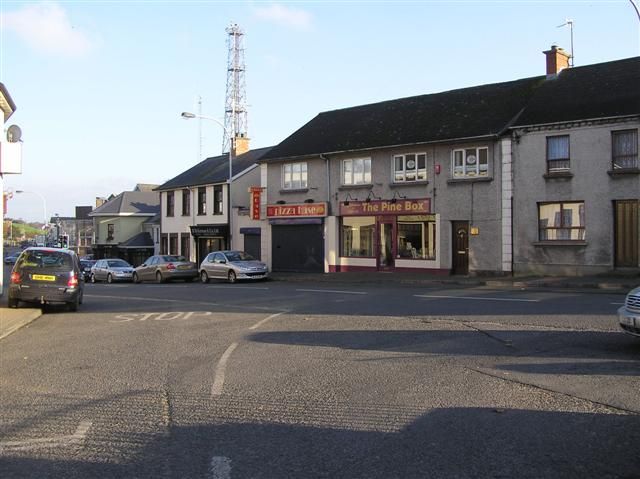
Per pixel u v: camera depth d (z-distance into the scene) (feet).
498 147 78.48
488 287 67.92
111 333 40.63
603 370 25.20
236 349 32.91
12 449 17.54
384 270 90.99
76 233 296.92
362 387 23.80
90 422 20.08
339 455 16.56
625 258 69.21
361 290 67.26
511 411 20.10
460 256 83.35
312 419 19.92
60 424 19.92
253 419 20.07
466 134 79.92
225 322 44.14
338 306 50.98
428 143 83.51
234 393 23.49
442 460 16.01
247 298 62.18
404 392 22.86
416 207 86.38
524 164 75.87
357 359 29.14
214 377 26.30
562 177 72.74
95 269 122.52
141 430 19.13
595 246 70.59
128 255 185.98
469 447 16.89
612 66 77.87
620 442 16.97
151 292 76.84
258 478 15.11
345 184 95.71
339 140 97.66
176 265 104.01
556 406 20.52
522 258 76.13
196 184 134.51
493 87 89.66
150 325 44.04
